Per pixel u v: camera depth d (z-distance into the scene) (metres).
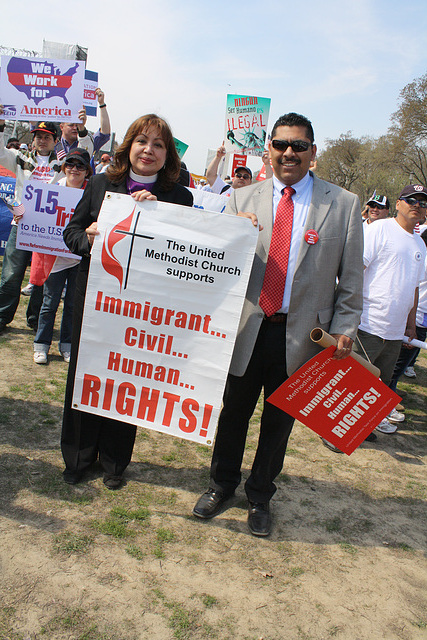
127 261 2.63
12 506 2.65
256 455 2.90
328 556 2.74
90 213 2.83
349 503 3.32
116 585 2.26
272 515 3.04
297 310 2.64
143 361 2.68
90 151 6.41
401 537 3.03
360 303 2.71
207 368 2.61
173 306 2.62
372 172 46.56
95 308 2.69
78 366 2.75
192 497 3.04
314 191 2.71
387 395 2.66
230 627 2.15
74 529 2.57
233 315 2.55
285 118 2.61
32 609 2.06
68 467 2.96
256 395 2.92
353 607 2.39
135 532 2.63
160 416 2.70
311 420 2.67
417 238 4.32
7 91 5.07
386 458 4.11
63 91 5.06
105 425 2.99
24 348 4.98
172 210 2.58
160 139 2.67
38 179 5.39
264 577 2.48
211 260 2.55
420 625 2.34
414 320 4.86
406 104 37.81
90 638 1.98
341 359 2.58
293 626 2.21
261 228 2.61
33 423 3.56
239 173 6.29
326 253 2.64
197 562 2.50
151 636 2.04
